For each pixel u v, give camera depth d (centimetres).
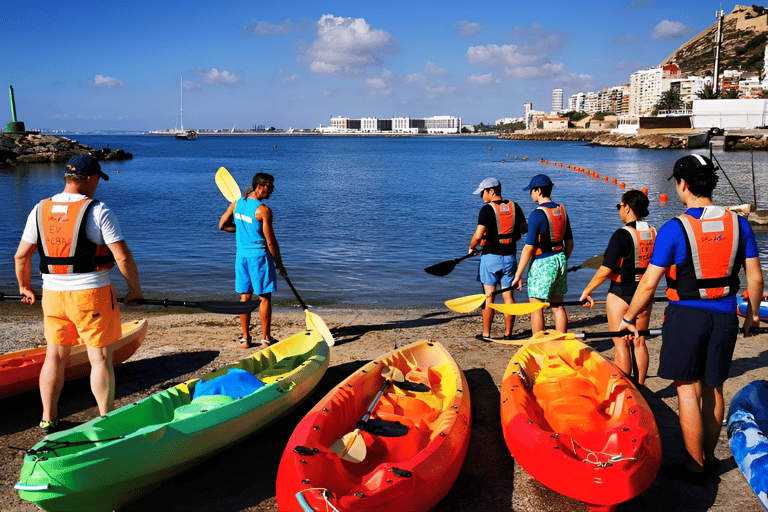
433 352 546
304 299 982
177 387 434
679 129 9406
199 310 893
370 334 740
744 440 386
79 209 398
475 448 438
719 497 363
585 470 323
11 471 393
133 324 616
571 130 16512
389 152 9844
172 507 358
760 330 369
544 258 582
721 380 361
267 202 2577
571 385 475
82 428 352
